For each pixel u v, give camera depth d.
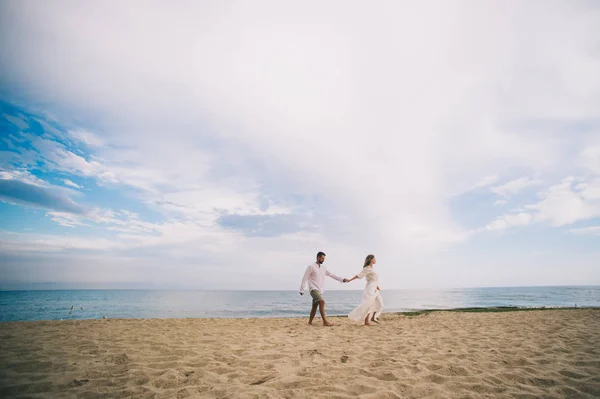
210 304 38.69
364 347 4.64
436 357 3.98
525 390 2.80
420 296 63.31
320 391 2.68
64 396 2.56
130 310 27.84
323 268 8.04
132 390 2.70
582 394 2.73
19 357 3.71
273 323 8.31
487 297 51.31
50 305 32.94
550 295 54.41
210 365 3.54
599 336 5.61
